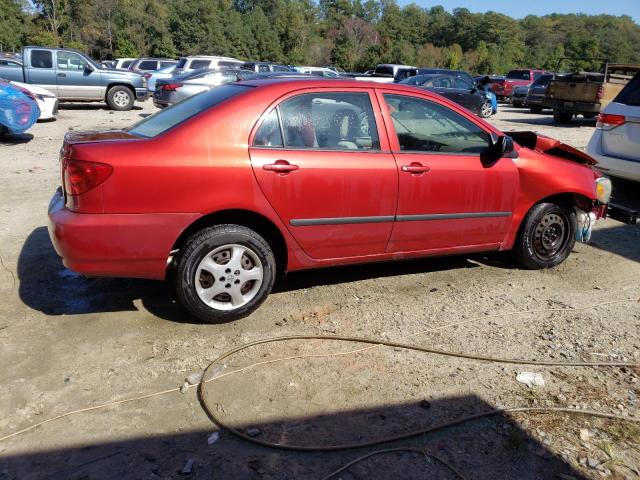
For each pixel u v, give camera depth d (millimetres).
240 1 107812
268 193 3781
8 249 5207
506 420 3008
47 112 13758
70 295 4332
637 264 5465
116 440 2771
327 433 2857
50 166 8906
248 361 3488
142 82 17891
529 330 4035
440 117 4465
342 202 4027
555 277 5066
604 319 4250
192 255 3688
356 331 3928
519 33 105312
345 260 4266
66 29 71688
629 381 3430
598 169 7465
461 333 3955
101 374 3318
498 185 4656
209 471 2580
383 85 4289
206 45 73625
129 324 3912
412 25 105688
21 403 3029
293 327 3953
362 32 86375
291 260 4055
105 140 3641
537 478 2605
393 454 2727
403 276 4961
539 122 18828
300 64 76500
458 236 4633
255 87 3945
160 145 3574
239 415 2980
